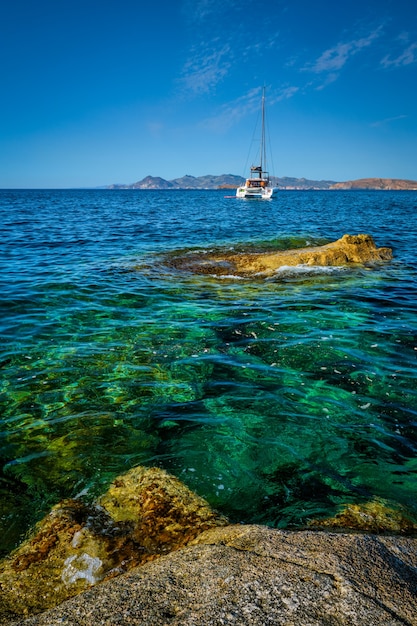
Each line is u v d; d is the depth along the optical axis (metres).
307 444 5.12
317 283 12.78
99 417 5.61
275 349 7.81
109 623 2.16
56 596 2.95
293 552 2.77
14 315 9.44
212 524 3.63
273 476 4.55
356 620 2.07
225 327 8.91
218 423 5.52
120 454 4.88
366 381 6.66
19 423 5.43
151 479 4.30
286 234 23.75
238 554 2.77
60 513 3.80
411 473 4.65
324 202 82.56
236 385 6.50
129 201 82.69
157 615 2.19
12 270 13.73
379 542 3.02
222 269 14.48
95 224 29.95
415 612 2.17
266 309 10.17
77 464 4.69
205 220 34.53
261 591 2.30
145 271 13.95
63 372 6.79
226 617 2.10
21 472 4.54
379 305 10.55
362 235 16.94
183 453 4.92
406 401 6.09
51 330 8.61
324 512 4.02
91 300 10.70
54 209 49.53
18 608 2.85
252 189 82.69
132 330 8.69
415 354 7.64
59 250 17.94
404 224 31.45
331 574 2.46
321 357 7.48
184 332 8.61
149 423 5.50
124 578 2.64
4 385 6.35
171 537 3.48
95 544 3.40
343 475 4.59
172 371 6.92
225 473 4.58
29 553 3.34
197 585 2.43
